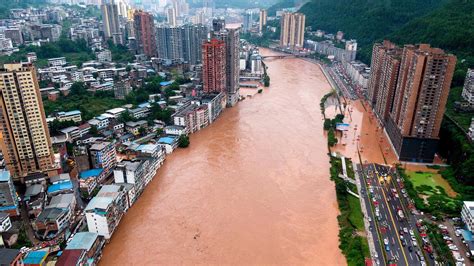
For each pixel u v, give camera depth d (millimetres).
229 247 165875
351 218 183875
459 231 170250
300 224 181875
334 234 174875
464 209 177375
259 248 165250
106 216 163000
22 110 199875
